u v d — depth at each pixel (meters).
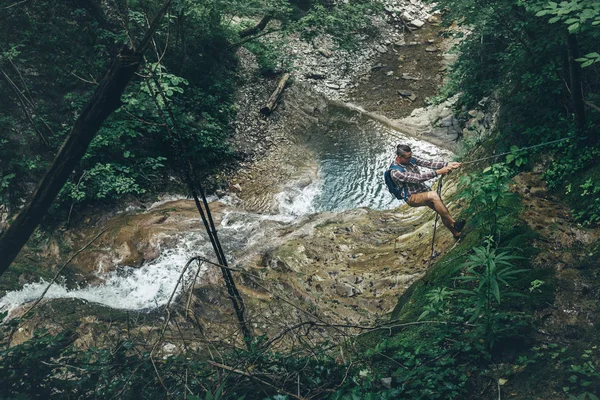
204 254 8.61
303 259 8.25
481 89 11.71
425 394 4.07
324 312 6.90
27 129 9.85
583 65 4.51
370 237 8.84
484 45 11.57
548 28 7.14
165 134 11.02
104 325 6.82
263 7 12.66
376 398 3.93
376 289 7.28
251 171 11.77
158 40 11.87
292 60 14.63
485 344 4.53
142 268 8.45
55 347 4.41
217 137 11.94
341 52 15.19
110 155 10.44
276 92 13.40
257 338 4.87
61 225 9.41
